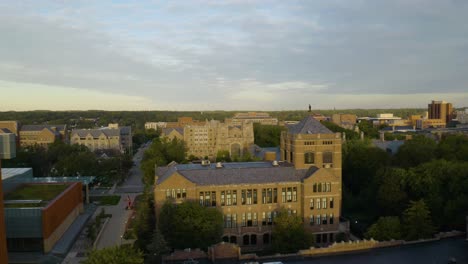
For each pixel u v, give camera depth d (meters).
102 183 185.12
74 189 123.75
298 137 106.38
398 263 76.19
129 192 166.75
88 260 61.94
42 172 189.25
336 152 109.44
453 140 168.62
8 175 122.00
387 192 108.69
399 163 145.12
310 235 88.00
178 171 99.81
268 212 99.94
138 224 98.38
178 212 87.06
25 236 92.81
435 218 98.62
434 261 76.62
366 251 83.44
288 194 101.19
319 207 100.88
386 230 89.19
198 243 85.00
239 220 98.44
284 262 78.75
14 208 92.81
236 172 102.69
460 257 78.38
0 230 58.41
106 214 129.12
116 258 61.03
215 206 97.38
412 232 87.88
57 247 97.94
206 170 102.56
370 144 166.50
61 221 106.75
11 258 90.81
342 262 77.62
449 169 105.19
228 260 80.50
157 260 78.06
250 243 99.56
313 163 108.31
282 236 86.75
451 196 101.44
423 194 105.31
